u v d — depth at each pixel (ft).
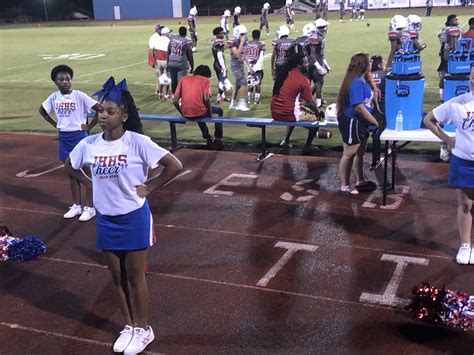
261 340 13.10
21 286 16.16
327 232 18.95
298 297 14.92
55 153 30.50
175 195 23.16
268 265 16.78
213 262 17.12
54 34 123.95
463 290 14.93
